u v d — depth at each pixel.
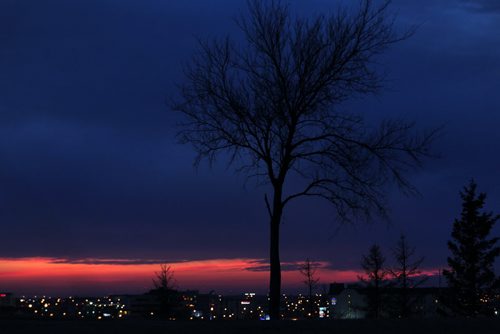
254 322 17.31
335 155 24.17
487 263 60.75
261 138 24.28
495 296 60.56
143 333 14.77
